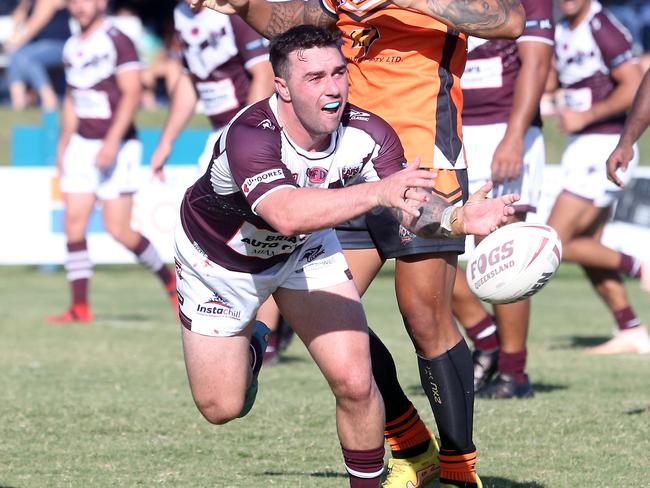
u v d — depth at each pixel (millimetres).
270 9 17141
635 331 32031
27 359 29938
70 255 38188
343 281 14914
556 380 26703
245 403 16141
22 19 69500
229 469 17859
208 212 14547
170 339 34062
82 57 36844
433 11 15391
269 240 14445
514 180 22406
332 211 12391
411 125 16438
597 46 30078
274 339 29156
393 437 16969
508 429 20656
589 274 32094
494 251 14578
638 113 20172
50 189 50406
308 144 13727
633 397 24141
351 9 16719
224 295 15086
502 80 23797
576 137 30766
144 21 69938
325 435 20359
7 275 53969
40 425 21141
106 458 18594
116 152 36875
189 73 30859
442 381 16250
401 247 16031
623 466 17969
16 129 52094
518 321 23875
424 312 16172
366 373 14438
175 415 22094
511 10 15438
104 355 30766
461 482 16359
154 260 38938
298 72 13180
